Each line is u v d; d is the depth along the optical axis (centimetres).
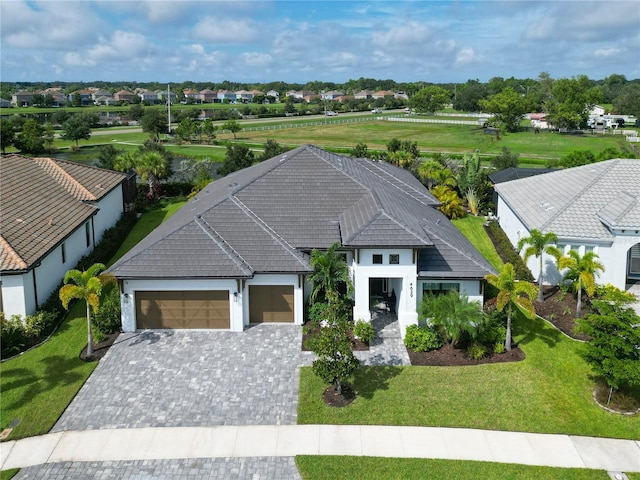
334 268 2888
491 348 2778
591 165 4378
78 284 2678
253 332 2989
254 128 15562
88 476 1922
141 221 5188
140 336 2939
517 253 4138
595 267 3108
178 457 2016
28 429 2164
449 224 3944
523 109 14912
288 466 1967
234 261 2969
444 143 12219
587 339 2884
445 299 2722
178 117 16812
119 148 11281
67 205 4006
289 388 2450
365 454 2022
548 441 2102
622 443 2092
